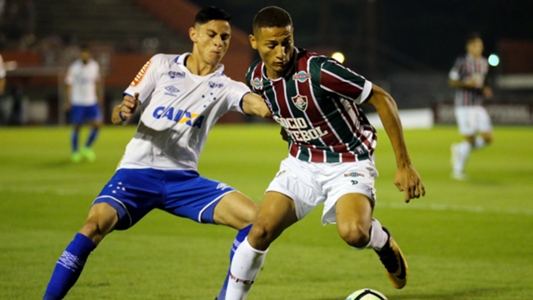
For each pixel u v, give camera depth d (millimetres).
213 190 18375
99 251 24859
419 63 171500
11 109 110688
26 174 48375
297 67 16750
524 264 23125
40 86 112500
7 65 101938
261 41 16219
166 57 18922
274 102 17328
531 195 39219
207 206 18219
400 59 169500
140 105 18953
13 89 110375
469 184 44156
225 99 18734
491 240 26969
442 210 33906
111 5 137625
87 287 19938
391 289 20078
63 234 27953
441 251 25172
